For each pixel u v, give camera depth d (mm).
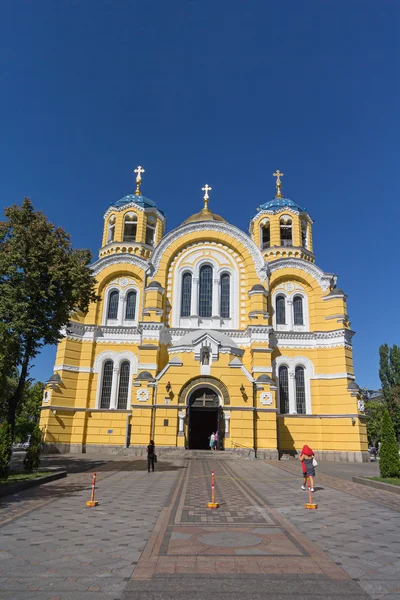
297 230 48312
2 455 20016
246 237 44781
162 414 36094
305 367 42938
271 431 36531
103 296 44938
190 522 12953
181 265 44531
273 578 8438
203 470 26797
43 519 13117
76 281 25266
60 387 40938
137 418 36688
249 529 12195
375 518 13852
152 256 44156
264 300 41938
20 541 10766
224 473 25547
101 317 44406
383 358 59938
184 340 38875
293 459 37125
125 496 17250
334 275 45156
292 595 7637
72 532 11648
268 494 18500
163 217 51031
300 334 43594
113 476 23391
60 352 42219
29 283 24156
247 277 43969
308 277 45469
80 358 42531
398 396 53031
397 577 8539
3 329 21469
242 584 8125
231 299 43719
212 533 11695
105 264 45344
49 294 24484
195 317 42562
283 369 43062
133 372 42562
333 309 43750
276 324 44531
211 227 45156
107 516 13594
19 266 24484
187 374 36781
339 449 40031
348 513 14625
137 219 48500
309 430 41062
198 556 9719
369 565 9219
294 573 8719
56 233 26516
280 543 10797
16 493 17484
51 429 39750
